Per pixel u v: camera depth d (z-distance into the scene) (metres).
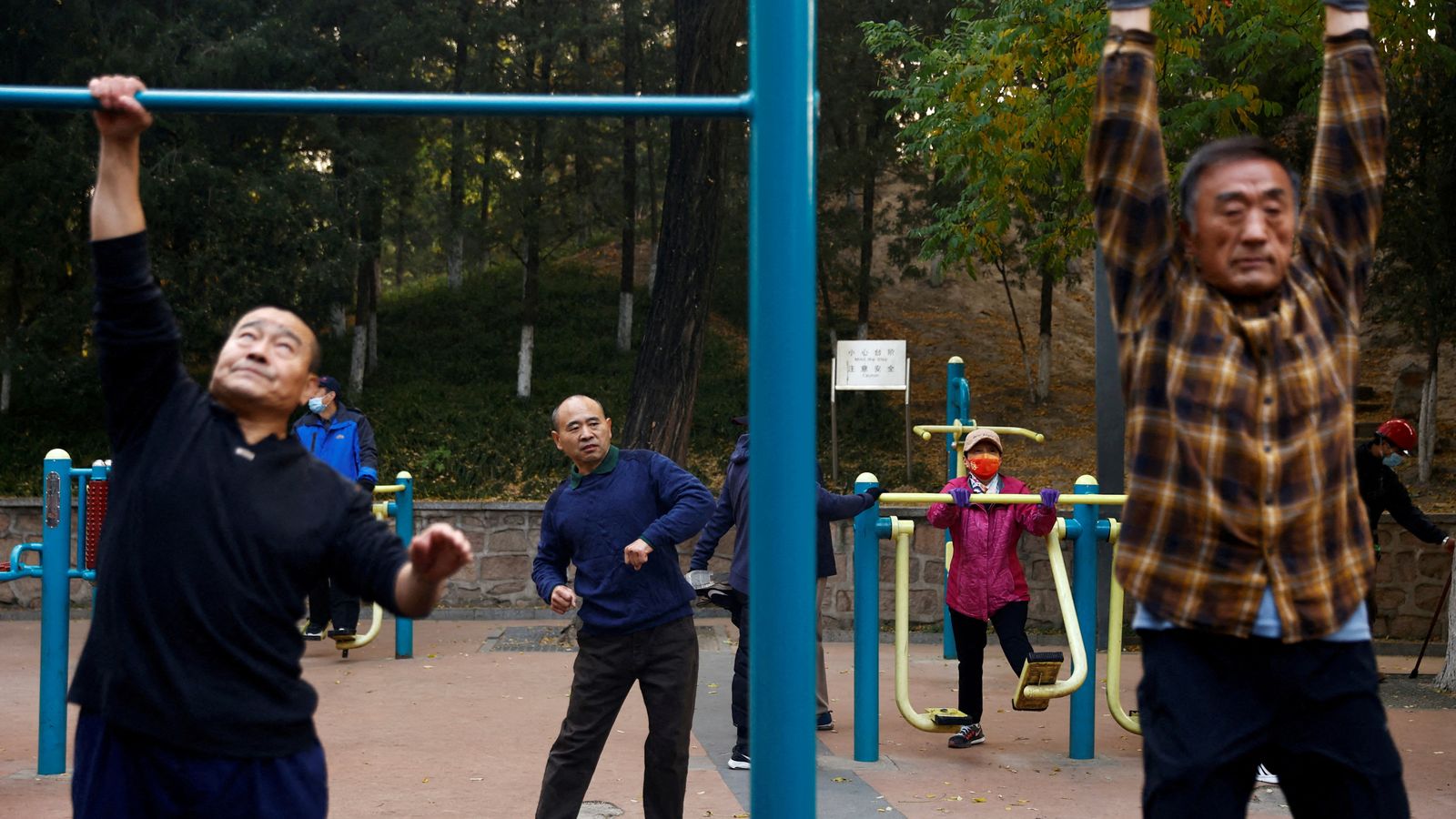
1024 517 6.47
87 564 6.11
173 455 2.37
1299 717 2.22
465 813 5.36
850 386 14.52
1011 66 10.62
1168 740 2.25
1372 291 20.44
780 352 2.42
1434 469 20.27
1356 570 2.25
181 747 2.26
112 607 2.32
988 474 6.58
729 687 8.70
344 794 5.69
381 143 25.72
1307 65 10.09
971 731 6.76
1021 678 5.94
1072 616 6.21
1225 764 2.20
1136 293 2.39
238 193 22.67
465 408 25.33
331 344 29.94
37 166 21.16
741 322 31.31
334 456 9.52
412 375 28.02
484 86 25.73
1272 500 2.21
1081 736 6.53
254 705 2.31
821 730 7.28
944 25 24.28
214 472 2.36
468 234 26.03
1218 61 11.27
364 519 2.49
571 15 25.78
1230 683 2.24
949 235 11.84
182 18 23.98
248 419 2.48
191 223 22.91
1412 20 9.77
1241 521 2.21
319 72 24.33
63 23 22.66
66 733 6.01
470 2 26.55
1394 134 15.77
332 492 2.47
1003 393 26.78
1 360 22.09
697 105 2.43
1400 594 11.75
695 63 11.95
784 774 2.41
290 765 2.35
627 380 27.45
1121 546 2.34
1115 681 6.41
